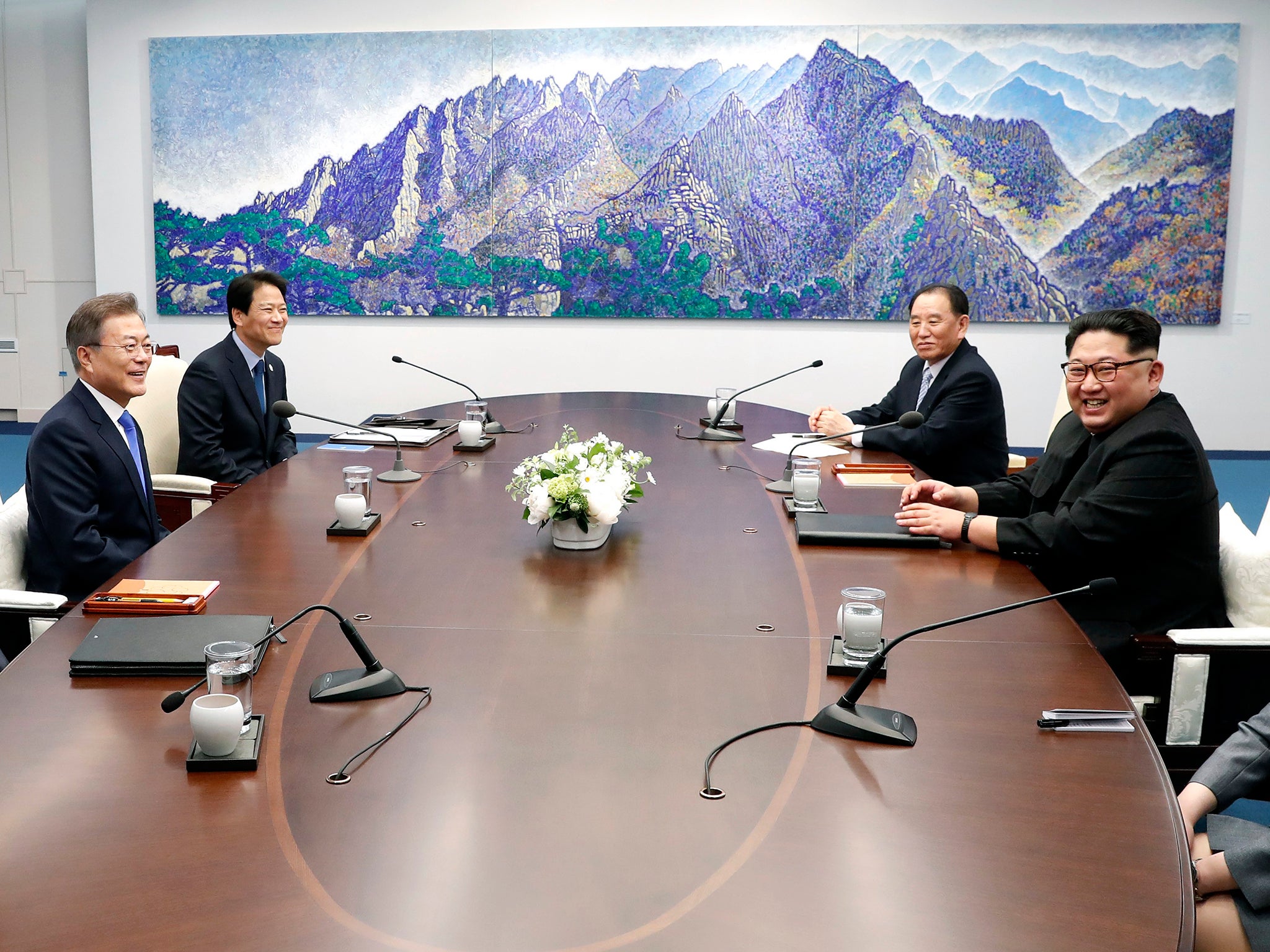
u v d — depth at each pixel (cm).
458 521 294
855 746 164
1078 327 275
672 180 742
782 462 380
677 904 125
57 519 290
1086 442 295
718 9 726
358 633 191
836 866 133
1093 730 170
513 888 128
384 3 740
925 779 154
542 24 736
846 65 722
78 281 816
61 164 804
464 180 751
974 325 749
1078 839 139
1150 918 123
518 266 758
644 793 150
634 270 754
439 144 748
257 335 431
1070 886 129
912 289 741
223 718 155
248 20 746
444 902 125
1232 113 715
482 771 155
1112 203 727
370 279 764
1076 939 119
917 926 121
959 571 253
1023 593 236
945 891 128
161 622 207
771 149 734
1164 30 708
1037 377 750
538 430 445
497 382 776
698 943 118
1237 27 707
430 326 772
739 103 731
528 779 153
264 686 184
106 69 755
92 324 306
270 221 761
